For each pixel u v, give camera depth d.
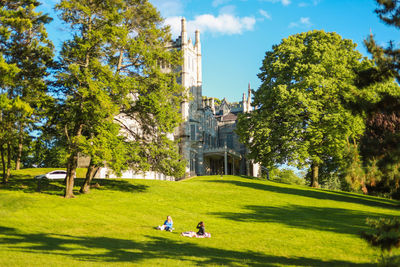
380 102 13.40
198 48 90.06
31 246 16.97
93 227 23.11
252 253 18.38
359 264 16.22
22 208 26.42
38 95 32.16
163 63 39.09
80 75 29.73
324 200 39.66
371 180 13.77
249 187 46.09
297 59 51.28
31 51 33.19
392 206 37.62
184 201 35.31
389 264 10.64
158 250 18.08
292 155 45.22
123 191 37.97
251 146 52.97
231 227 25.17
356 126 43.56
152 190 39.94
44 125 34.94
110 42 34.94
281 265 15.79
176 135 77.31
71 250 16.70
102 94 29.27
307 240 21.55
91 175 36.00
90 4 33.28
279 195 41.06
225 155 78.44
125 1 37.47
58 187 37.31
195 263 15.41
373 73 13.59
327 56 48.16
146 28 38.38
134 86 34.12
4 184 36.59
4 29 29.94
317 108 47.53
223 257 17.17
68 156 29.98
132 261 15.13
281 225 26.14
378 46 13.34
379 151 13.23
